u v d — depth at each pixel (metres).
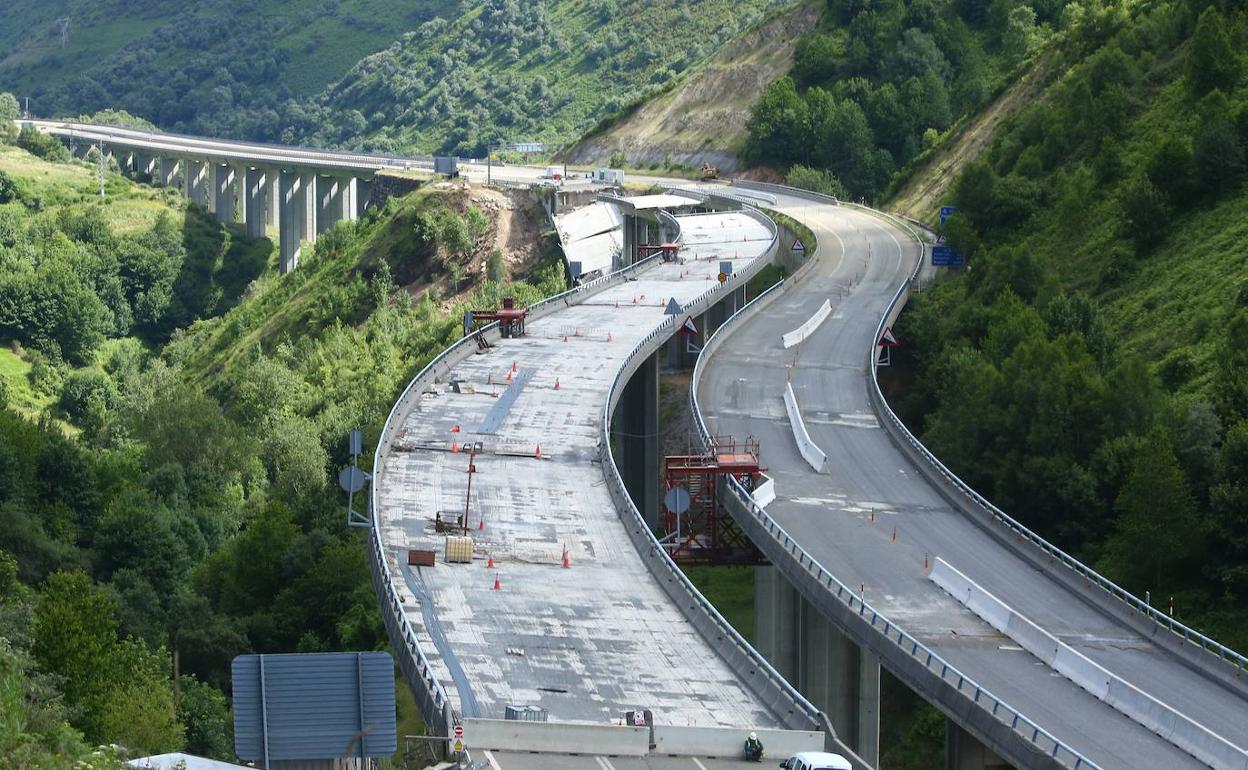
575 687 74.56
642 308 171.00
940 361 148.25
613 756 65.56
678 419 161.38
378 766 59.03
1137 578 108.31
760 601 107.56
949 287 167.38
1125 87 181.62
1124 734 75.31
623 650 79.94
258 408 191.62
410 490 105.38
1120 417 119.19
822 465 118.25
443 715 64.25
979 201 175.38
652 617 85.00
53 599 88.19
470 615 83.75
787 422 130.50
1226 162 147.62
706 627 82.38
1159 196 149.12
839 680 98.12
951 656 84.88
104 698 79.75
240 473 164.00
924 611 91.50
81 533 130.75
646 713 68.38
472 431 119.94
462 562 92.06
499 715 70.38
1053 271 154.88
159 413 170.12
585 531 98.94
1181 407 118.25
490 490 106.06
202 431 167.62
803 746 66.88
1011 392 125.25
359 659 56.88
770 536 98.88
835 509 110.19
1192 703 79.75
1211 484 108.69
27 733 55.22
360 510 131.38
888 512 109.94
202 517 140.50
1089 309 136.75
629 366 135.50
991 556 101.69
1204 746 72.69
